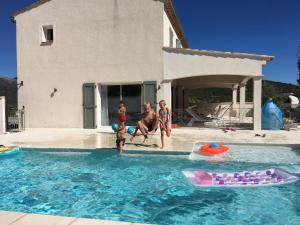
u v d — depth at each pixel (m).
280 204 5.13
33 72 15.61
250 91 26.78
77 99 15.11
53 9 15.16
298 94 26.38
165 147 9.05
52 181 6.51
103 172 7.16
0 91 13.89
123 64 14.38
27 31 15.57
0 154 8.58
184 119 15.98
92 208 5.04
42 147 9.23
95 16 14.64
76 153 9.02
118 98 14.95
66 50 15.12
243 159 7.94
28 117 15.73
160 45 13.87
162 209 4.97
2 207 5.07
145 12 14.01
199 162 7.80
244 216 4.66
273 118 13.55
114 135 12.12
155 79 14.00
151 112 9.80
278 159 7.94
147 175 6.88
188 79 18.52
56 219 3.46
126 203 5.25
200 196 5.55
